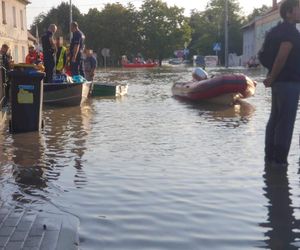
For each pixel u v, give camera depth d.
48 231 4.83
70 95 15.96
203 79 17.94
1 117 11.79
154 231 4.91
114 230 4.93
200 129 10.95
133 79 34.72
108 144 9.25
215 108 15.35
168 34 82.69
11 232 4.79
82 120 12.66
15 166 7.53
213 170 7.21
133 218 5.26
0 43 39.53
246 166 7.41
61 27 83.12
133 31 81.94
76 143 9.37
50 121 12.48
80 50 17.86
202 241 4.66
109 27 81.50
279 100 7.24
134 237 4.76
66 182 6.63
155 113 14.11
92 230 4.92
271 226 5.02
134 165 7.55
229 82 16.11
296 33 7.06
